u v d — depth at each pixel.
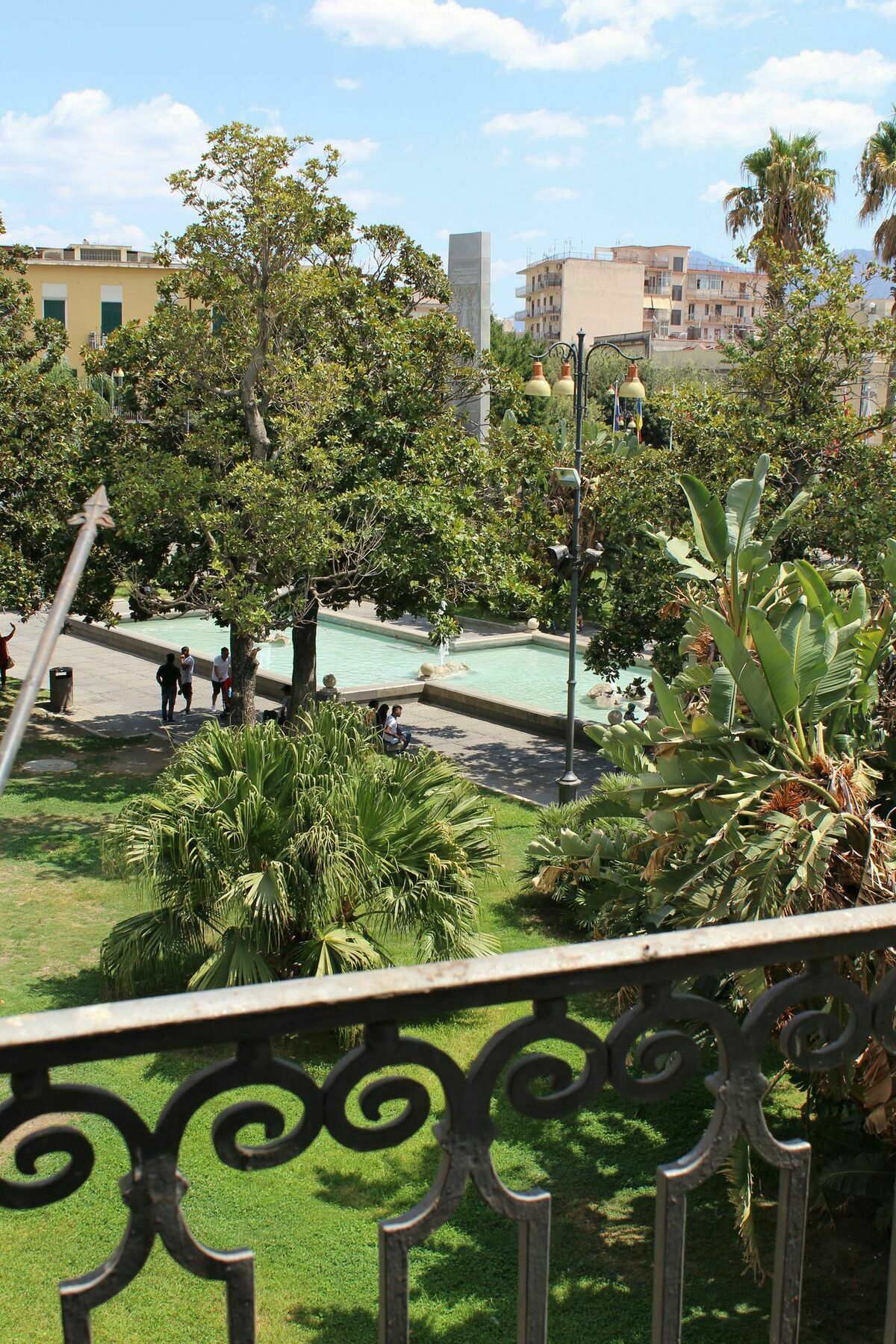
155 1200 1.48
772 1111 9.05
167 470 17.27
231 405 19.12
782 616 8.01
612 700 26.94
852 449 18.12
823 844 6.46
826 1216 7.79
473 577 19.70
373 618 37.25
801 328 18.39
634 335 72.88
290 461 18.02
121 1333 7.03
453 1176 1.65
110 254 53.34
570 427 42.78
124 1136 1.45
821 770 7.02
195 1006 1.42
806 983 1.83
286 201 15.83
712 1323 7.06
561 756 22.28
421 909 10.76
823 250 18.73
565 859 9.56
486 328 31.80
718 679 7.20
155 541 18.86
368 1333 7.09
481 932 12.22
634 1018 1.71
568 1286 7.50
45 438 20.09
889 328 18.25
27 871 15.02
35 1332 6.90
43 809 17.75
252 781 11.22
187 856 10.60
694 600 9.35
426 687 27.00
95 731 23.08
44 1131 1.41
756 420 17.98
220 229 16.53
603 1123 9.48
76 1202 8.32
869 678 7.72
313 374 17.59
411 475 20.36
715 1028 1.78
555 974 1.62
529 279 115.25
